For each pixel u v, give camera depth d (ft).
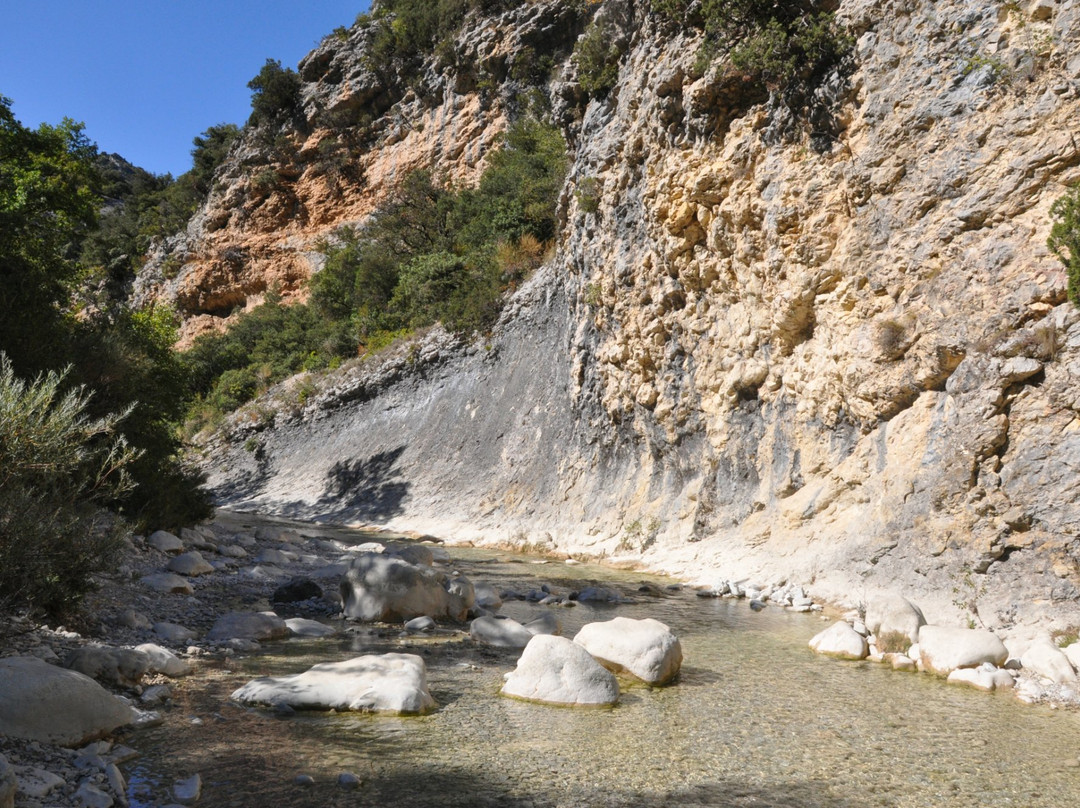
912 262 41.50
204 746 18.56
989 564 33.65
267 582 42.68
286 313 186.50
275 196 208.74
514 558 63.93
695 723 21.58
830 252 47.24
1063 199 33.88
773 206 50.29
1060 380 32.91
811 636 33.47
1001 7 38.73
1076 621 29.14
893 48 43.93
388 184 189.47
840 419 46.96
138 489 48.06
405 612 34.53
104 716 18.71
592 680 23.54
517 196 120.06
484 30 173.27
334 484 110.01
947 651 27.43
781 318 50.42
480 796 16.31
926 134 41.70
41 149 69.21
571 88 87.30
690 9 58.34
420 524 86.74
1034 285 34.50
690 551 54.19
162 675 24.00
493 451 90.27
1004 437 34.63
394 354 118.21
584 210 76.33
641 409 67.31
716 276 58.13
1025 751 19.83
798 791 17.10
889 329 42.16
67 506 24.61
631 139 67.31
